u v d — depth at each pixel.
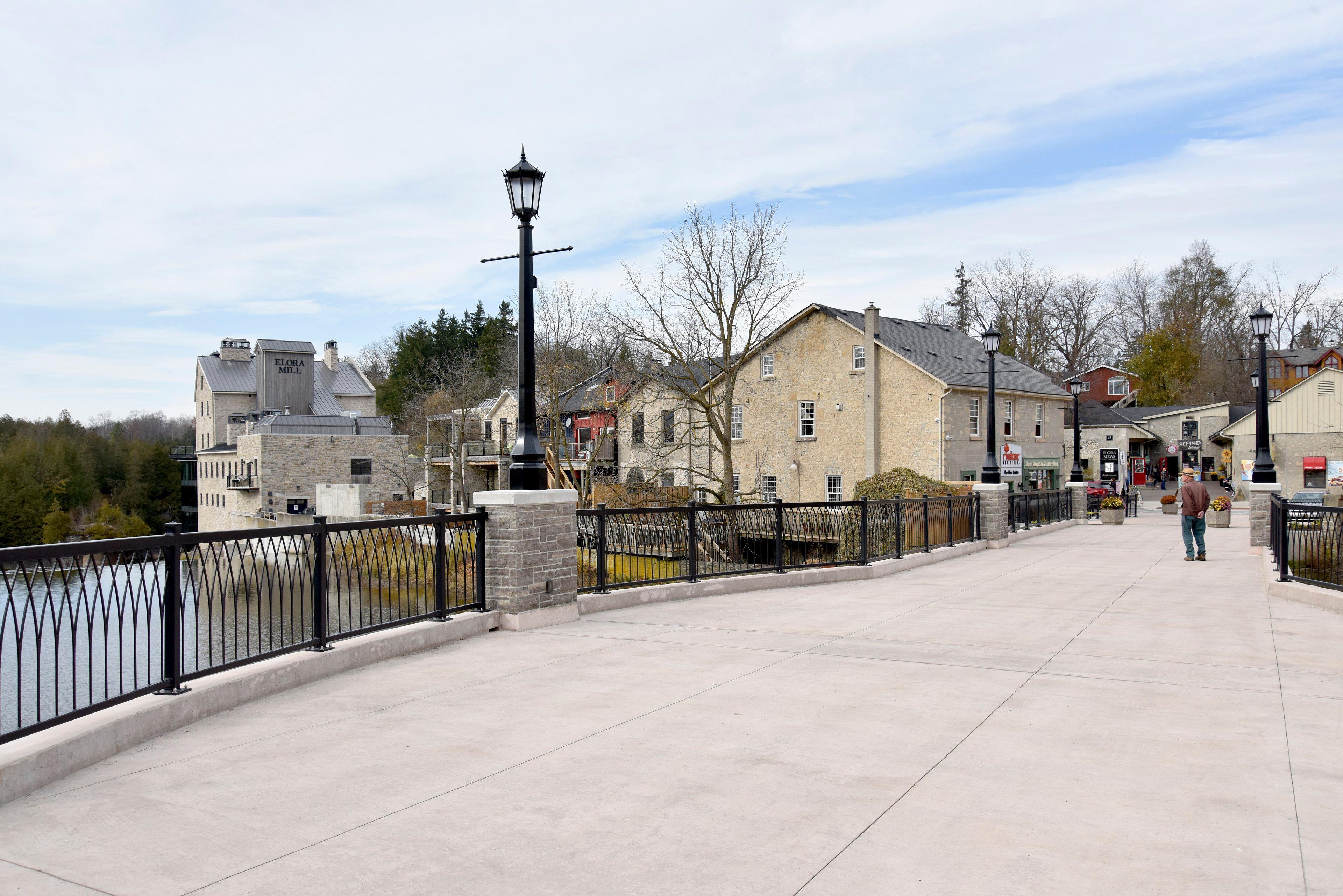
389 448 60.59
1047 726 5.96
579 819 4.46
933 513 19.22
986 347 22.66
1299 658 8.03
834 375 42.91
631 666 8.06
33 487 69.81
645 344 37.34
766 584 13.89
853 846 4.07
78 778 5.17
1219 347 75.12
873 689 7.06
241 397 72.94
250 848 4.16
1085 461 63.72
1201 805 4.50
